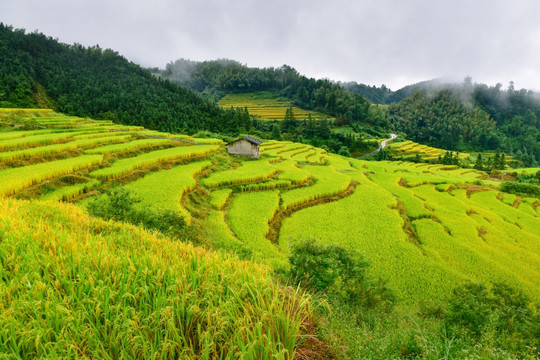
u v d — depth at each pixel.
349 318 7.53
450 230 30.56
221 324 3.72
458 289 12.23
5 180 22.00
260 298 4.17
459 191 50.44
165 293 4.25
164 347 3.16
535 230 35.97
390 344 4.96
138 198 15.07
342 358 4.19
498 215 39.72
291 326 3.86
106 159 34.31
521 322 9.48
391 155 125.88
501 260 24.58
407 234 27.45
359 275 11.35
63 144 35.28
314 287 10.17
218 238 20.44
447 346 4.69
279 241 23.95
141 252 6.15
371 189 41.53
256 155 54.16
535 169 91.50
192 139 59.03
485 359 4.59
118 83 126.69
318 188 38.28
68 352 3.08
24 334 3.29
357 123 168.00
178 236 14.45
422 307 12.80
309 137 135.00
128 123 95.88
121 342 3.45
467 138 181.75
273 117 166.25
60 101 99.94
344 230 26.39
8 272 4.70
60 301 3.99
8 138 36.28
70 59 137.62
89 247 5.77
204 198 29.73
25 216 8.23
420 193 46.78
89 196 24.36
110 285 4.55
